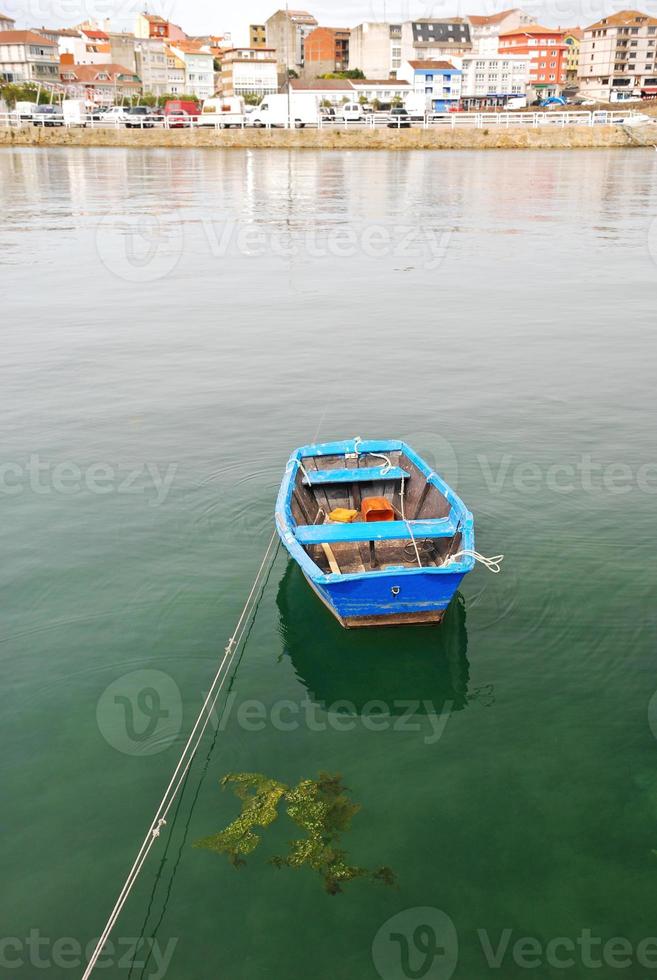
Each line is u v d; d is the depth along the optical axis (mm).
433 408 16797
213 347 21281
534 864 6898
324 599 9938
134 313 24844
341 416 16359
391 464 12586
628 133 95812
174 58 156375
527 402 17141
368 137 94250
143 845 7051
